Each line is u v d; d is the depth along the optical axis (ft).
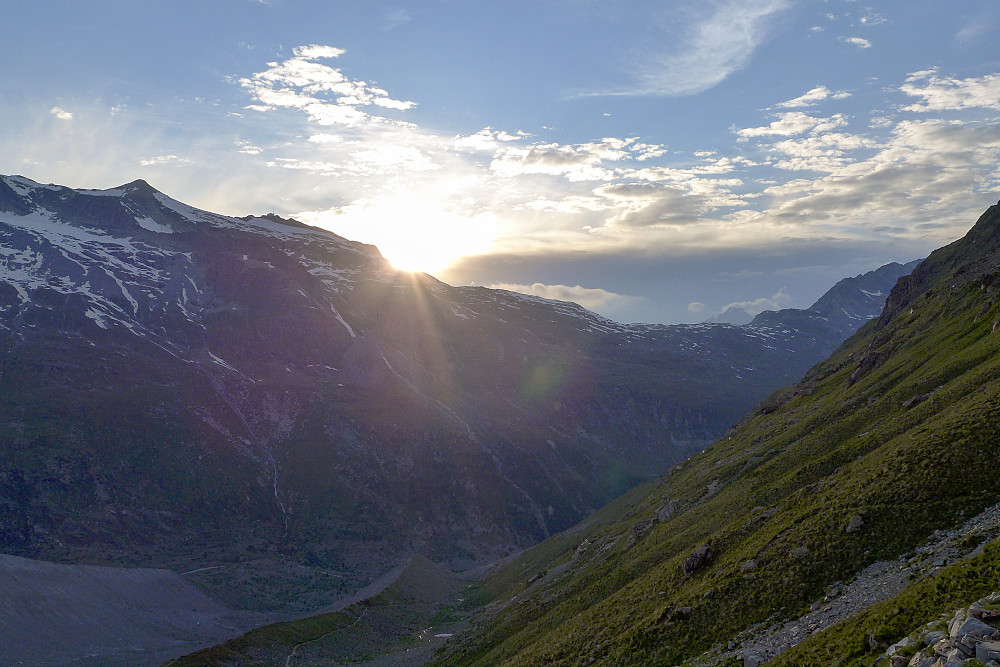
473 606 648.79
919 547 186.60
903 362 428.97
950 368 335.67
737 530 267.18
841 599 181.98
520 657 296.92
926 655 113.29
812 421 424.46
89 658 497.46
